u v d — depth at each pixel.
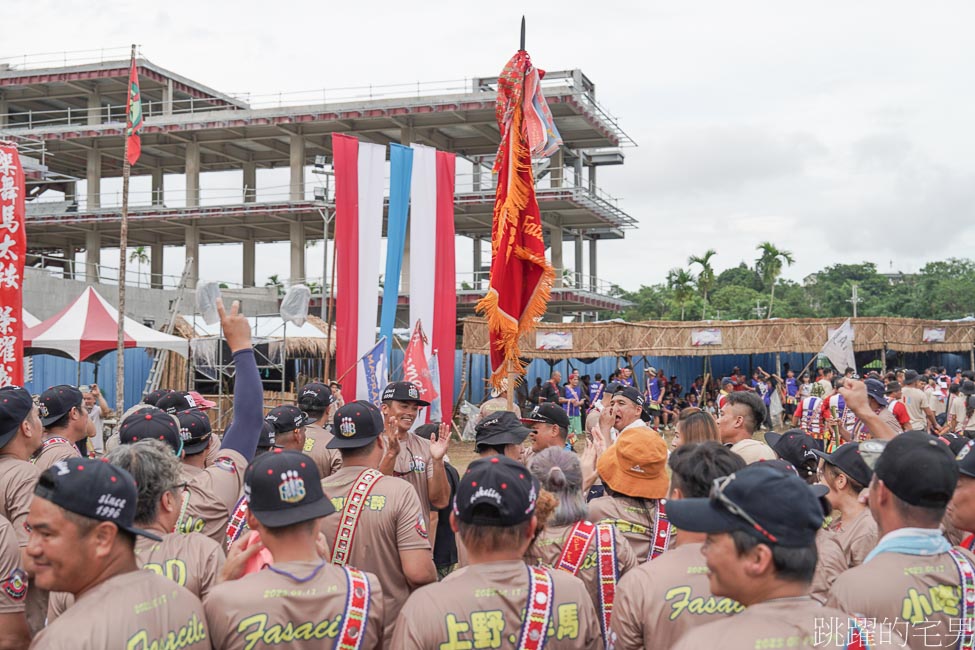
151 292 33.94
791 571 2.30
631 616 3.20
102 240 53.81
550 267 7.70
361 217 12.34
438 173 12.81
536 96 7.86
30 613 3.56
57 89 48.59
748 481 2.33
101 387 26.12
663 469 4.13
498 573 3.00
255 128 44.94
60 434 5.75
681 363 38.69
